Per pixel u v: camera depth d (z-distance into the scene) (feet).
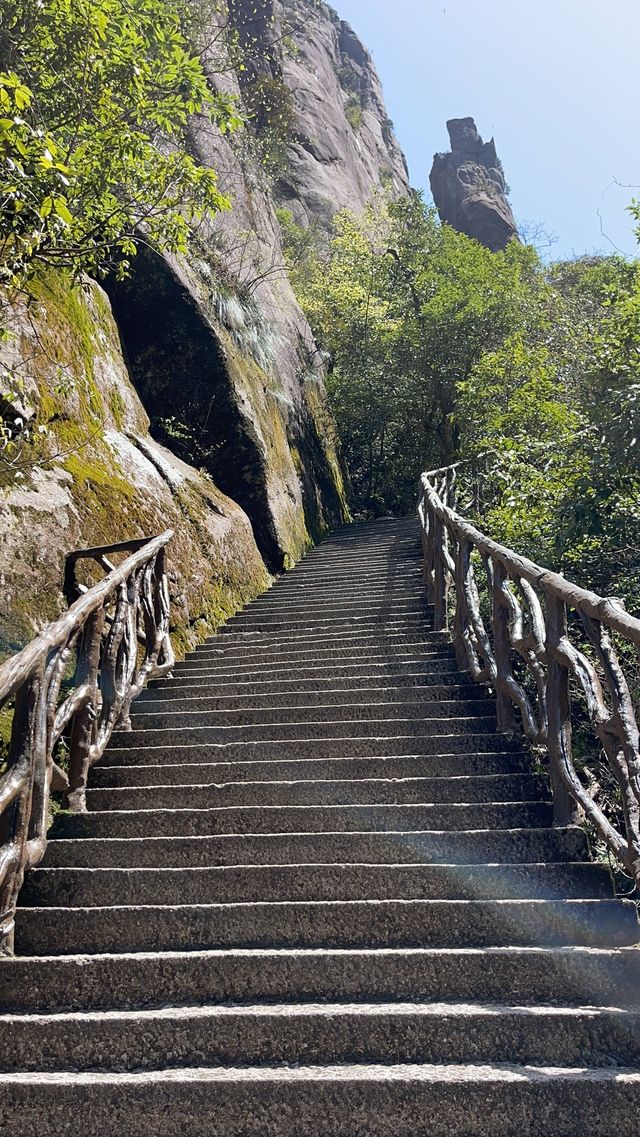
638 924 9.73
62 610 16.96
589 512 21.95
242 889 10.95
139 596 18.54
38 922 10.27
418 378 65.98
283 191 103.35
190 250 36.94
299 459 46.65
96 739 14.78
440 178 168.86
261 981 9.21
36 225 14.84
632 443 22.31
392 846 11.57
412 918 10.01
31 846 10.30
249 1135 7.56
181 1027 8.41
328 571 35.81
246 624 26.58
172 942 10.12
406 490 71.61
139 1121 7.63
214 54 35.29
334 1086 7.61
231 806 13.32
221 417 34.78
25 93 11.63
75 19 14.79
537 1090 7.47
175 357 34.12
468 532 17.72
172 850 11.81
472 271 63.87
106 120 16.02
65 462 20.06
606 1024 8.18
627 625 8.67
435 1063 8.11
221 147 45.50
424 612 25.50
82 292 25.02
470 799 13.03
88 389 23.45
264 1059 8.30
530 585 13.33
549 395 38.88
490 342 63.10
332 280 76.33
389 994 9.06
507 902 9.98
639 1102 7.41
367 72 190.39
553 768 11.83
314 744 14.99
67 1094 7.71
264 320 45.96
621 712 8.91
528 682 17.81
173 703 18.37
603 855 12.12
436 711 16.29
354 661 20.74
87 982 9.32
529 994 8.96
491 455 38.88
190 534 27.02
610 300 26.96
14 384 18.22
